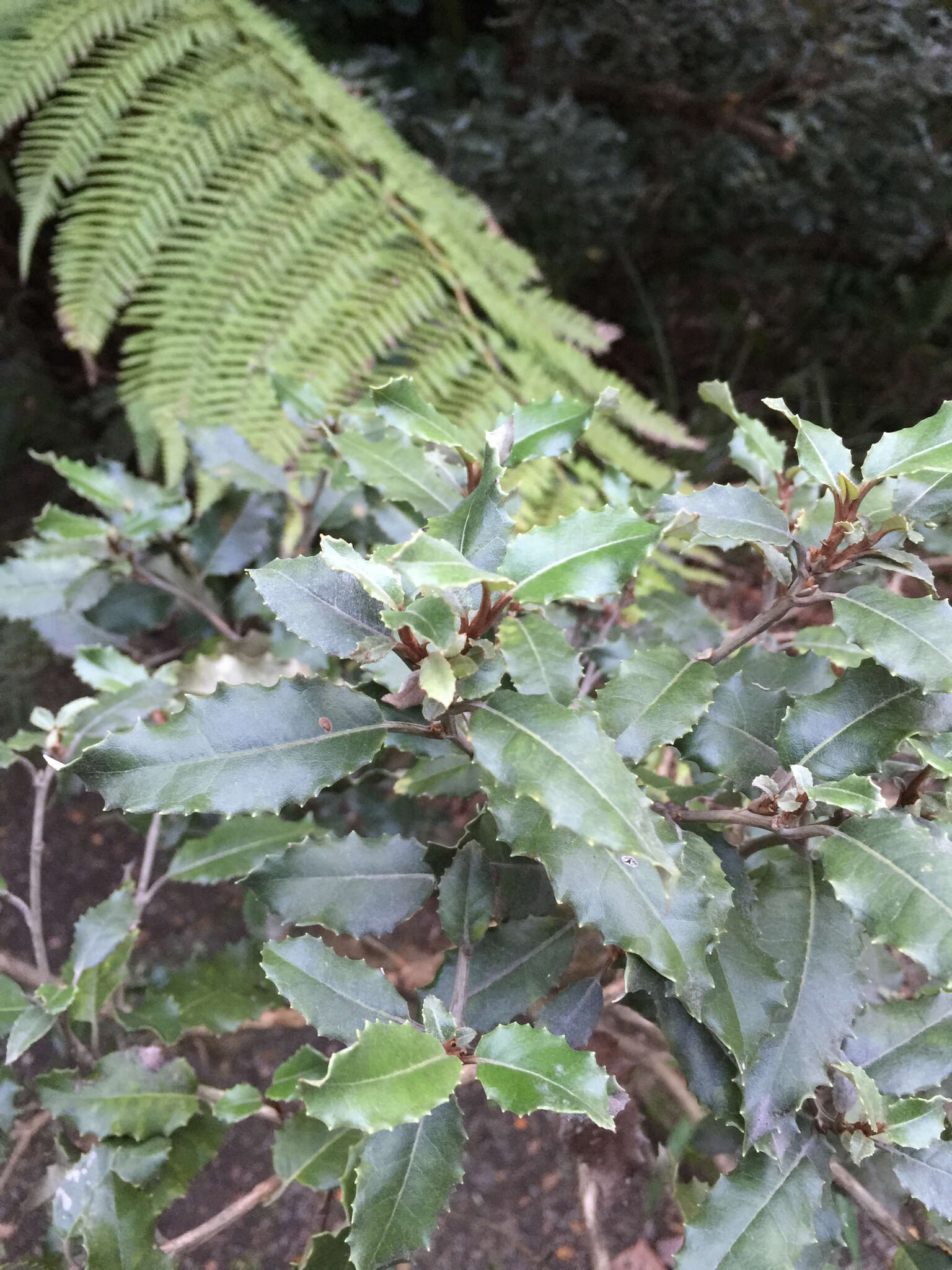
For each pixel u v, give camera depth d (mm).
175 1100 408
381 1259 271
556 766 241
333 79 853
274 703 273
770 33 897
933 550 334
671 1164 448
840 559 303
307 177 765
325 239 756
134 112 780
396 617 242
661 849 229
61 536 473
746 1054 283
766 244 1123
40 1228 577
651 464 833
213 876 479
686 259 1214
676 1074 462
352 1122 233
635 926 268
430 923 858
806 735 316
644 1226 556
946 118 927
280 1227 718
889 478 325
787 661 377
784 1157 309
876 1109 289
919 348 1141
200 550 572
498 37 1083
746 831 378
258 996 518
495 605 259
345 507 554
